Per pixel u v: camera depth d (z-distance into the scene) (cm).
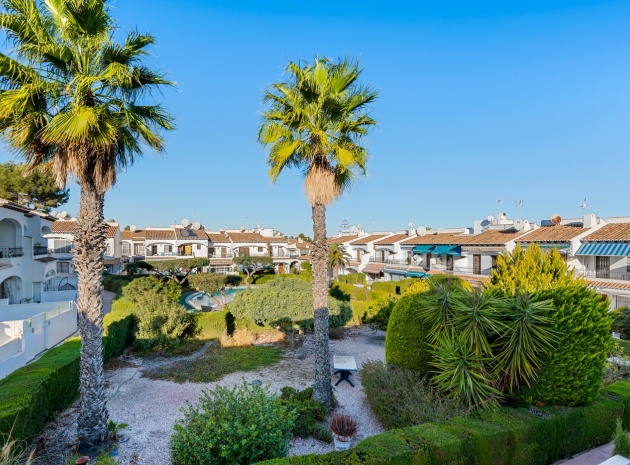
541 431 788
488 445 722
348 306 2206
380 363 1164
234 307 1992
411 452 657
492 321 909
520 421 789
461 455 695
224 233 6712
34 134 844
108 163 896
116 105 898
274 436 704
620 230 2641
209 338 2070
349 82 1146
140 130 922
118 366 1555
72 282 3950
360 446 673
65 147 834
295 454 865
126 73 821
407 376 1023
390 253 5038
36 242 2980
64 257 4062
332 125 1186
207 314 2102
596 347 888
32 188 4303
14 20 768
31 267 2666
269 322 1905
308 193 1167
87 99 852
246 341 1970
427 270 4119
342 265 4984
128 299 2364
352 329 2462
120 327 1700
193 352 1808
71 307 1939
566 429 823
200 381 1387
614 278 2600
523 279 1071
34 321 1488
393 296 2456
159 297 1998
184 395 1245
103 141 822
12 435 748
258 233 7019
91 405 862
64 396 1086
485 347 905
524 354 876
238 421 709
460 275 3597
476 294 988
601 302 954
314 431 945
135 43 899
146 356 1703
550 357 880
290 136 1166
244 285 5206
